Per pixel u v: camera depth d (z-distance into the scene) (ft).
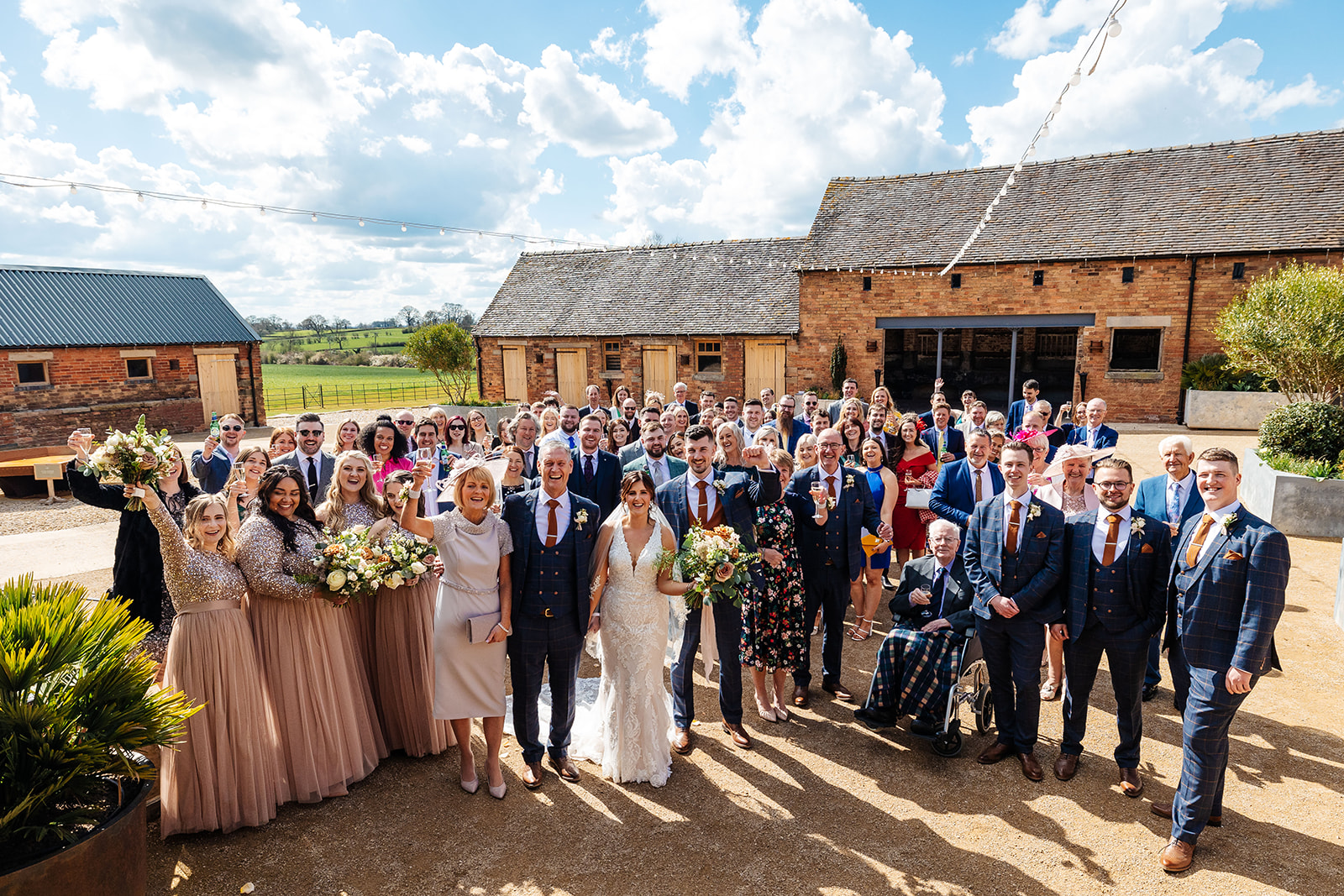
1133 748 13.57
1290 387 41.96
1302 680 17.66
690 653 15.20
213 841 12.13
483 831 12.55
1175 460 16.10
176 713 10.21
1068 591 13.89
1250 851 11.89
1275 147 57.82
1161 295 55.11
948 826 12.64
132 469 11.34
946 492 19.19
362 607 14.71
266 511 12.93
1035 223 60.59
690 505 16.16
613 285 79.77
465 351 90.07
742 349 69.10
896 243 64.18
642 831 12.59
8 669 8.99
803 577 17.21
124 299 68.54
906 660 15.35
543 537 13.58
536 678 13.74
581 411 32.35
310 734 13.11
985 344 93.35
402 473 15.49
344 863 11.68
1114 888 11.10
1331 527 28.71
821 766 14.64
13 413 59.06
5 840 8.63
